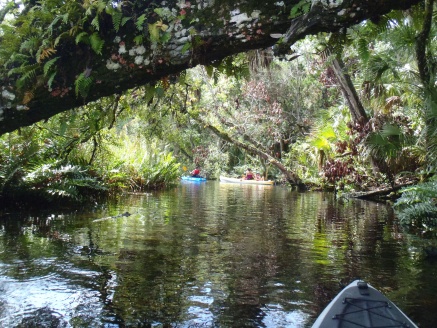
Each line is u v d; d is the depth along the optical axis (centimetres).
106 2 279
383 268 420
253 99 1953
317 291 346
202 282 362
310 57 1309
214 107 1764
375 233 623
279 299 326
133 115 679
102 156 1020
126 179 1266
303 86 2017
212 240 537
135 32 291
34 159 796
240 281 368
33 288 334
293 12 256
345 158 1315
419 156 1008
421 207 685
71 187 795
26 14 318
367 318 262
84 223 630
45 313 289
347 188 1334
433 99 773
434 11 730
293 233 607
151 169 1403
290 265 425
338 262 441
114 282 355
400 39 767
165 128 958
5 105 295
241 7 272
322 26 253
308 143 1616
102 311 296
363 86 1048
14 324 271
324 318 263
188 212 812
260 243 527
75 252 448
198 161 2655
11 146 760
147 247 485
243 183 2195
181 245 500
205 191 1441
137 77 295
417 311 307
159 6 290
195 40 277
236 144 1845
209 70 347
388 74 890
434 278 388
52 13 296
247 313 298
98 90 297
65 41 291
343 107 1362
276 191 1545
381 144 980
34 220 637
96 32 280
